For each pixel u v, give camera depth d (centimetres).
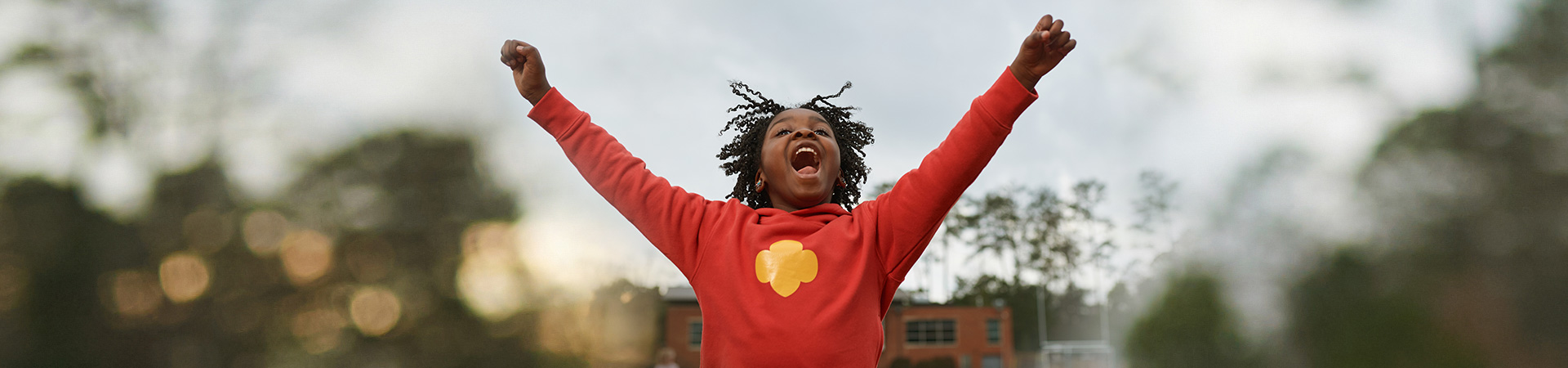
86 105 3020
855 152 240
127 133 3083
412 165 3750
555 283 3934
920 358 3416
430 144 3831
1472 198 3066
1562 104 3084
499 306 3825
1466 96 3238
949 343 3466
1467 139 3123
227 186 3356
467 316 3719
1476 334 2834
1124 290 3931
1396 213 3073
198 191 3259
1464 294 2905
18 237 2862
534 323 3819
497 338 3719
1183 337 3123
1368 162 3206
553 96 188
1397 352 2761
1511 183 3050
